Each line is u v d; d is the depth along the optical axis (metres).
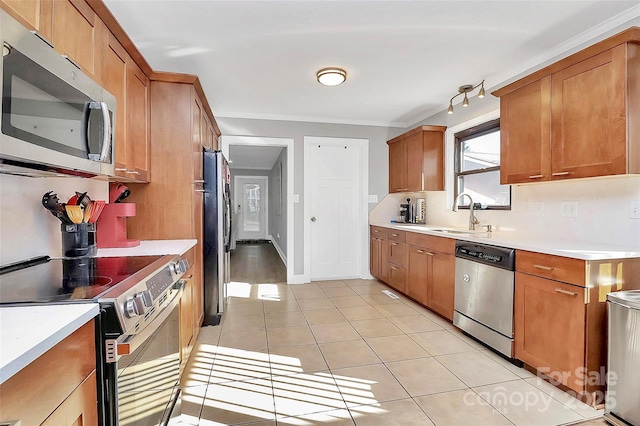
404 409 1.74
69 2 1.31
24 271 1.31
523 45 2.46
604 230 2.15
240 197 9.65
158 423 1.32
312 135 4.52
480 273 2.49
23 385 0.65
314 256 4.70
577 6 1.97
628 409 1.58
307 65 2.81
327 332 2.77
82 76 1.21
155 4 1.93
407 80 3.14
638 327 1.54
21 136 0.91
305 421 1.65
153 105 2.39
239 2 1.92
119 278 1.20
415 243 3.49
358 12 2.04
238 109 4.12
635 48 1.75
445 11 2.03
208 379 2.04
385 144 4.77
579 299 1.76
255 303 3.58
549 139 2.19
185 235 2.44
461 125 3.66
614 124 1.80
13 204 1.38
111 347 0.96
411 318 3.11
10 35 0.85
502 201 3.17
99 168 1.35
